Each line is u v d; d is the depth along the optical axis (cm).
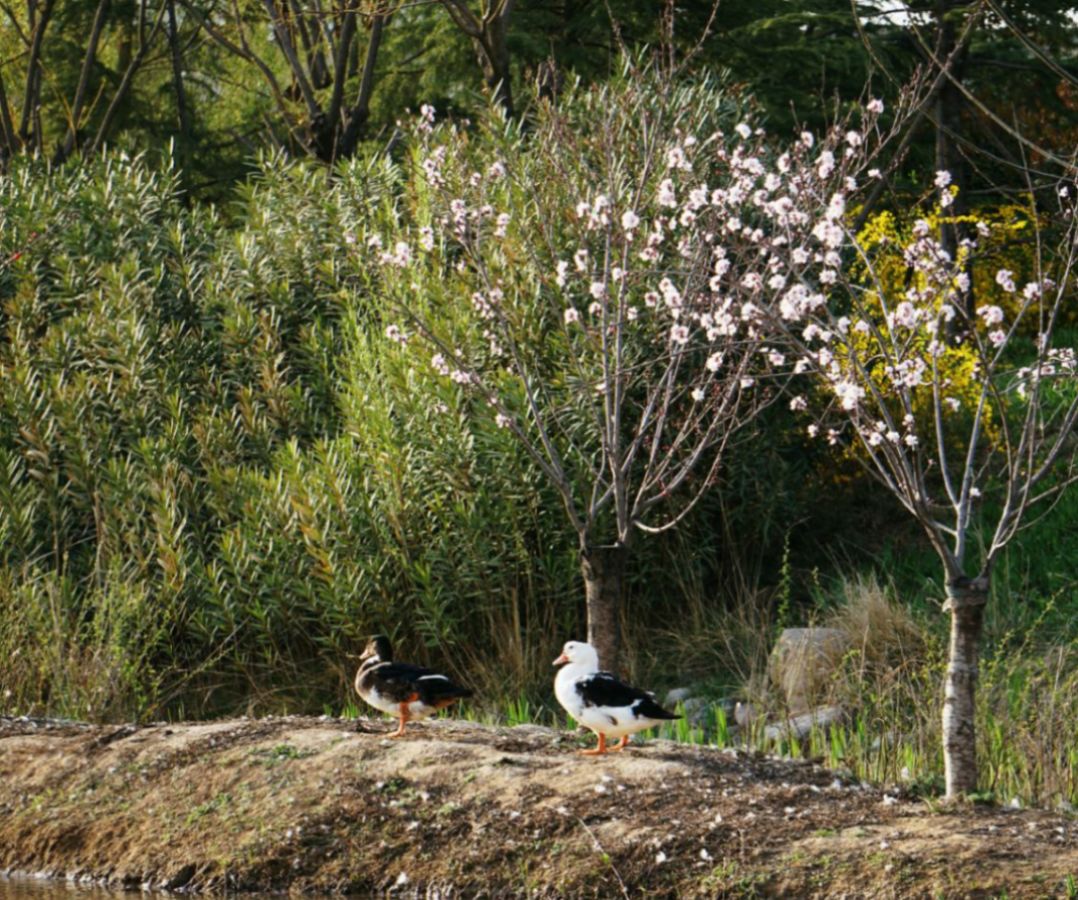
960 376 1416
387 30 2653
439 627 1260
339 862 789
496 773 832
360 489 1311
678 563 1348
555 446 1283
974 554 1372
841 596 1306
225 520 1348
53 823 884
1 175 1959
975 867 668
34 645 1220
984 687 985
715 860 713
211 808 857
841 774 842
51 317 1584
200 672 1287
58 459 1443
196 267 1595
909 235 1484
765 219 1293
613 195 1121
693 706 1170
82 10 2834
